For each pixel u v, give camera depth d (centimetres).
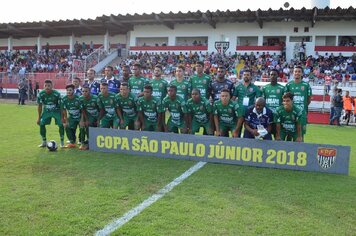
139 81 911
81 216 413
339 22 2748
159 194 496
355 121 1680
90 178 570
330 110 1675
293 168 648
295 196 497
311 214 432
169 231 377
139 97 823
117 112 832
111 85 941
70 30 3500
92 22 3188
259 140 661
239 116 716
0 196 476
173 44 3212
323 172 634
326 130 1339
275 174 615
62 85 2475
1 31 3594
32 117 1491
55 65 3148
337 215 431
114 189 514
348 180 586
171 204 457
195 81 857
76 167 641
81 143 831
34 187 518
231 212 433
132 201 466
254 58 2756
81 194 489
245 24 2972
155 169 634
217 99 802
